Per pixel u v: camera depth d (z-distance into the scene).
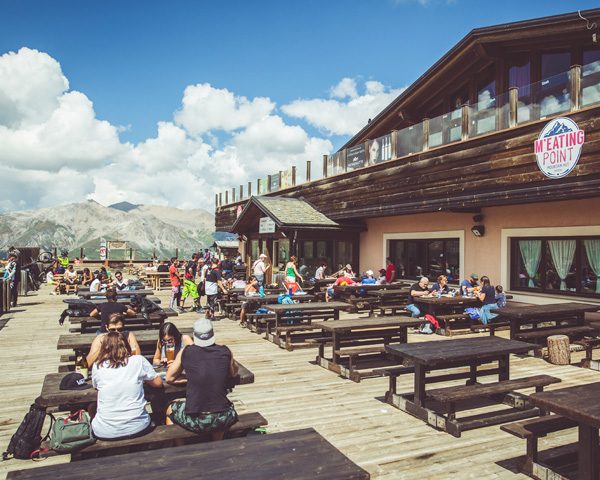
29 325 12.88
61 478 2.83
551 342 8.70
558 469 4.46
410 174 14.66
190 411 4.29
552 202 12.03
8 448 4.64
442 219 15.55
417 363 5.90
